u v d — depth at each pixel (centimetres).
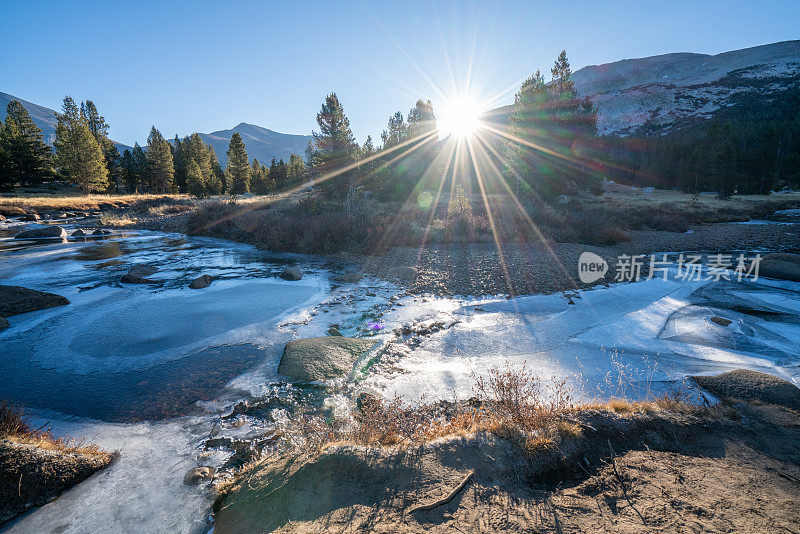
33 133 6706
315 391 519
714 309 874
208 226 2473
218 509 301
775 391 455
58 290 1069
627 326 770
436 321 806
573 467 304
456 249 1697
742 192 5784
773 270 1229
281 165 7619
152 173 6919
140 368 590
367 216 2128
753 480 283
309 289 1073
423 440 346
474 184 4509
